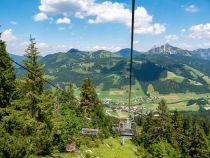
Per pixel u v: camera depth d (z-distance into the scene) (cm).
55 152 5906
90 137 8150
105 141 9412
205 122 15125
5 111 4272
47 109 5381
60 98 7625
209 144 10462
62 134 6266
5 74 4309
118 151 8762
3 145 3319
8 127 4225
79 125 7312
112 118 15188
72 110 7375
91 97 9319
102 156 7506
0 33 4291
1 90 4259
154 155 9362
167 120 11275
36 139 4919
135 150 9725
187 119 13950
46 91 5516
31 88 5244
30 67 5272
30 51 5284
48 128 5503
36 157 4638
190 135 10481
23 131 4738
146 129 11762
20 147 3522
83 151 7069
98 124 9956
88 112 9238
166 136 11094
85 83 9375
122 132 8531
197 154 10188
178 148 10631
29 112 5203
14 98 4500
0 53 4297
